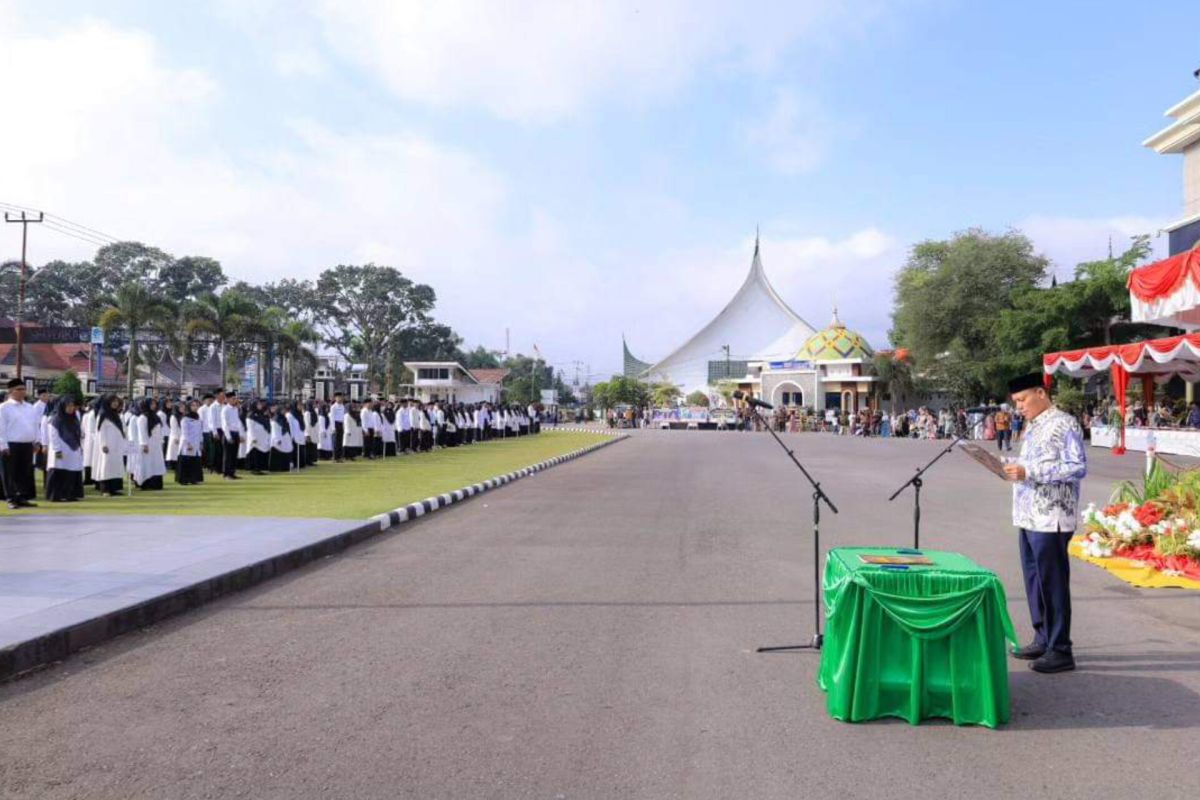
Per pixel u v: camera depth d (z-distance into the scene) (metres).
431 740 4.18
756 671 5.30
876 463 24.22
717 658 5.57
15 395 12.40
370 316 79.56
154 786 3.68
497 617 6.61
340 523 10.43
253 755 4.00
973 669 4.45
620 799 3.56
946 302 48.72
